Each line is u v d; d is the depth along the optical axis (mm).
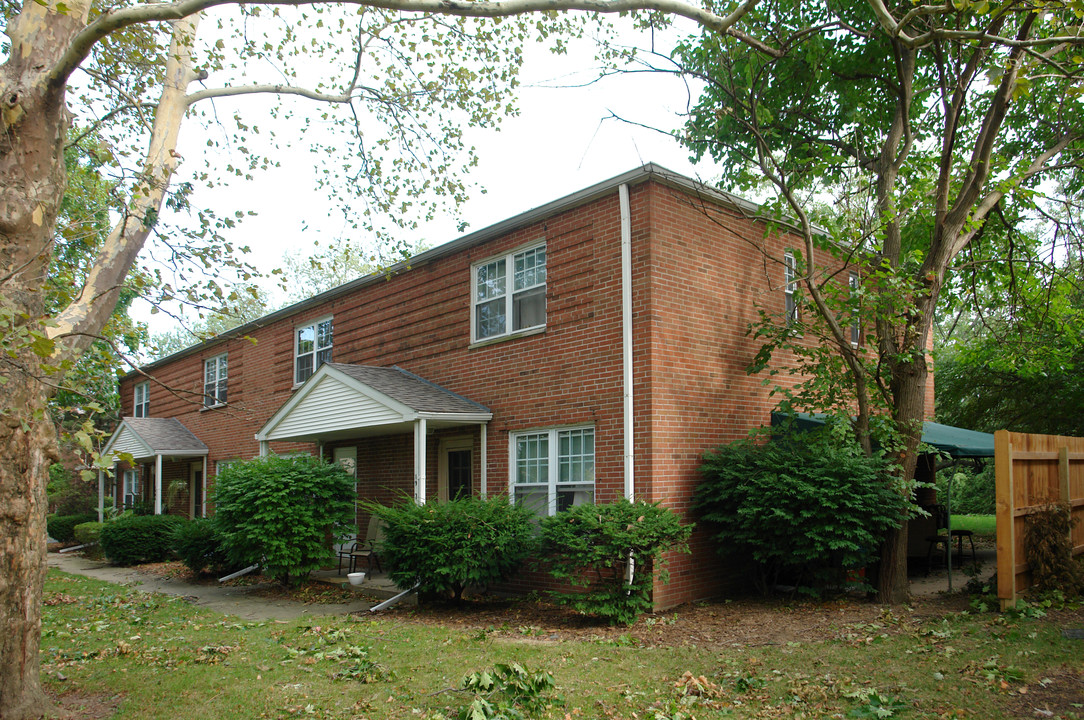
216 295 6980
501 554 10156
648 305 10102
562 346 11266
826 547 9344
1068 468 9750
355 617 10039
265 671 7020
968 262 12141
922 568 13016
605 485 10375
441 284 13789
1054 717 4965
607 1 6371
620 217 10594
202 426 22312
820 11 12148
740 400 11352
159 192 7484
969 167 10195
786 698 5832
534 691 6023
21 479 5668
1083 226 12914
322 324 17406
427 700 6023
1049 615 7734
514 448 11992
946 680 5875
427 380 13805
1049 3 7133
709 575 10547
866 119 13438
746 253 11812
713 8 11055
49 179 6051
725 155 13633
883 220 9891
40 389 5859
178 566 17219
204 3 5777
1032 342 13766
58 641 8711
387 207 11031
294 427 14422
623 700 5957
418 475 11234
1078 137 12250
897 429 9953
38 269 5973
